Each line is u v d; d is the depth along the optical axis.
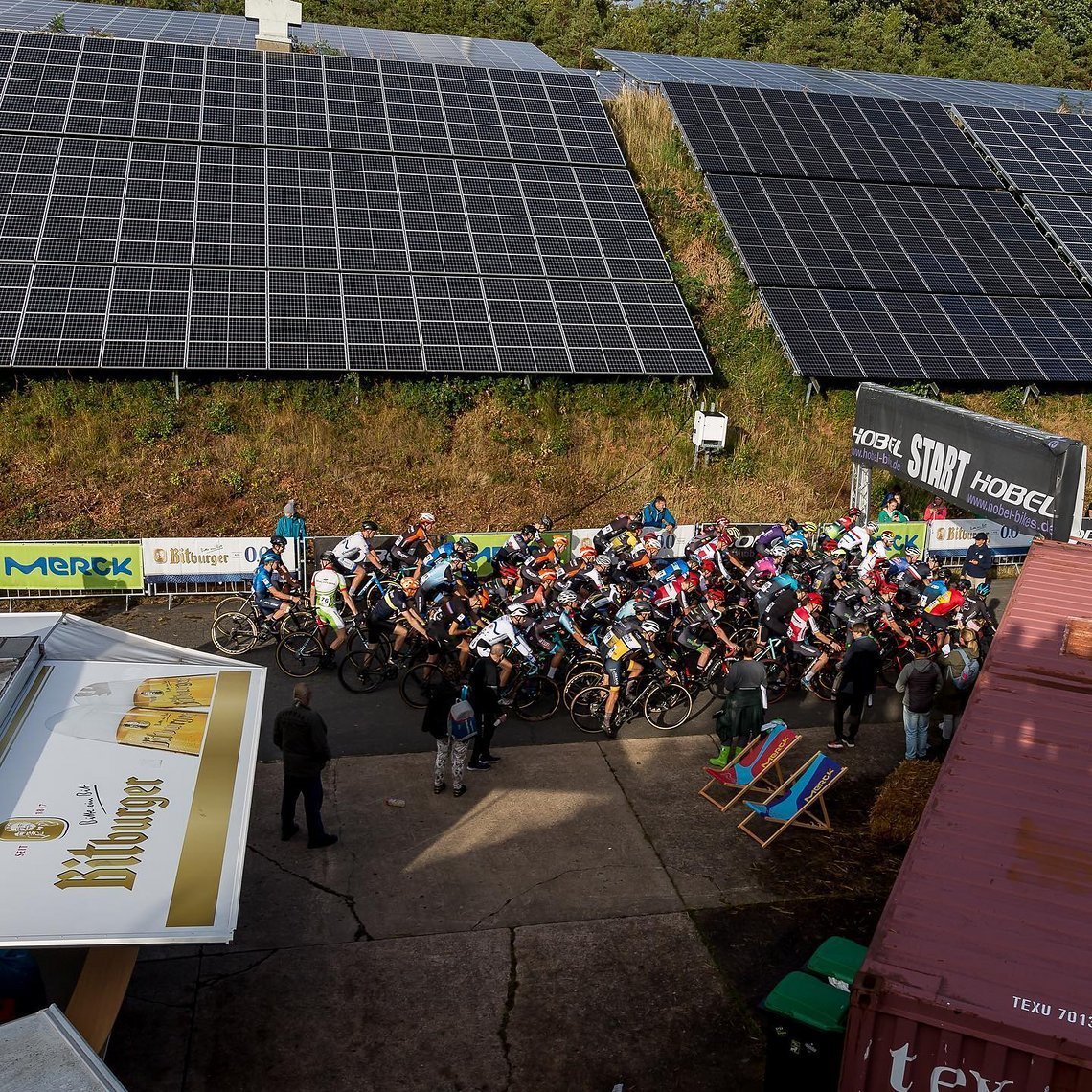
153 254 20.98
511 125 27.05
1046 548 12.25
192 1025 8.07
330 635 15.02
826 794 12.11
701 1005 8.59
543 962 8.98
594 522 19.95
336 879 9.95
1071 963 6.04
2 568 15.99
